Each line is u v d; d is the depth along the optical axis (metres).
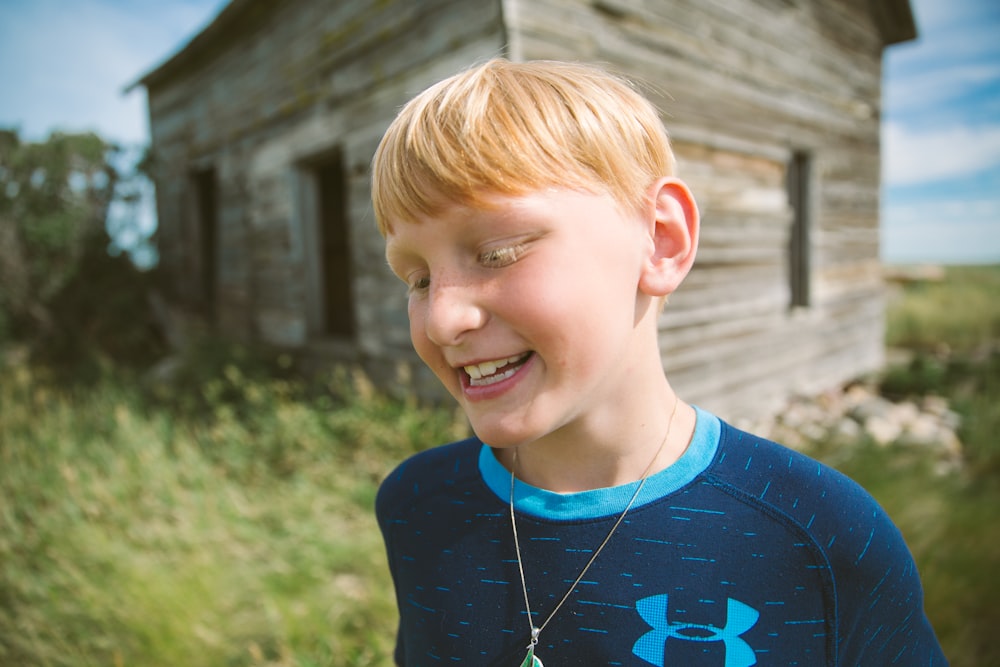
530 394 0.59
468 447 0.85
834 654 0.62
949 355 8.44
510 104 0.57
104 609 2.40
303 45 5.39
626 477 0.69
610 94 0.64
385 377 4.90
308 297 5.92
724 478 0.66
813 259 5.98
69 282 7.53
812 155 5.91
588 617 0.65
